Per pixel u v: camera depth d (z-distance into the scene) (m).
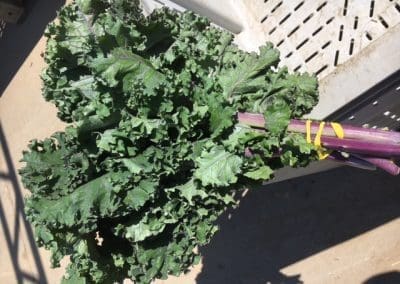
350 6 0.45
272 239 0.63
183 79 0.37
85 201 0.38
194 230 0.40
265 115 0.38
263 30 0.51
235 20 0.52
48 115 0.86
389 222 0.57
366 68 0.42
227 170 0.38
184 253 0.41
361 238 0.58
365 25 0.44
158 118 0.38
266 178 0.39
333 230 0.60
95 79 0.38
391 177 0.57
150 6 0.49
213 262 0.67
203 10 0.50
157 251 0.41
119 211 0.38
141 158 0.38
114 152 0.37
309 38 0.47
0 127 0.94
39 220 0.38
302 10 0.48
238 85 0.40
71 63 0.40
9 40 0.97
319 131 0.38
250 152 0.39
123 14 0.39
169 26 0.39
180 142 0.38
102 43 0.37
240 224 0.66
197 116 0.38
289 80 0.39
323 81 0.45
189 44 0.40
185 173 0.40
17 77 0.94
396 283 0.56
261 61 0.39
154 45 0.40
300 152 0.39
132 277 0.41
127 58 0.36
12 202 0.89
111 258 0.42
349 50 0.45
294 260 0.62
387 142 0.37
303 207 0.62
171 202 0.39
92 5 0.39
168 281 0.70
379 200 0.58
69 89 0.39
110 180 0.38
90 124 0.38
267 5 0.51
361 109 0.45
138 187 0.38
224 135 0.39
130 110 0.38
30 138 0.89
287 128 0.38
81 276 0.41
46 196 0.39
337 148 0.39
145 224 0.39
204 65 0.40
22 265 0.86
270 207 0.64
